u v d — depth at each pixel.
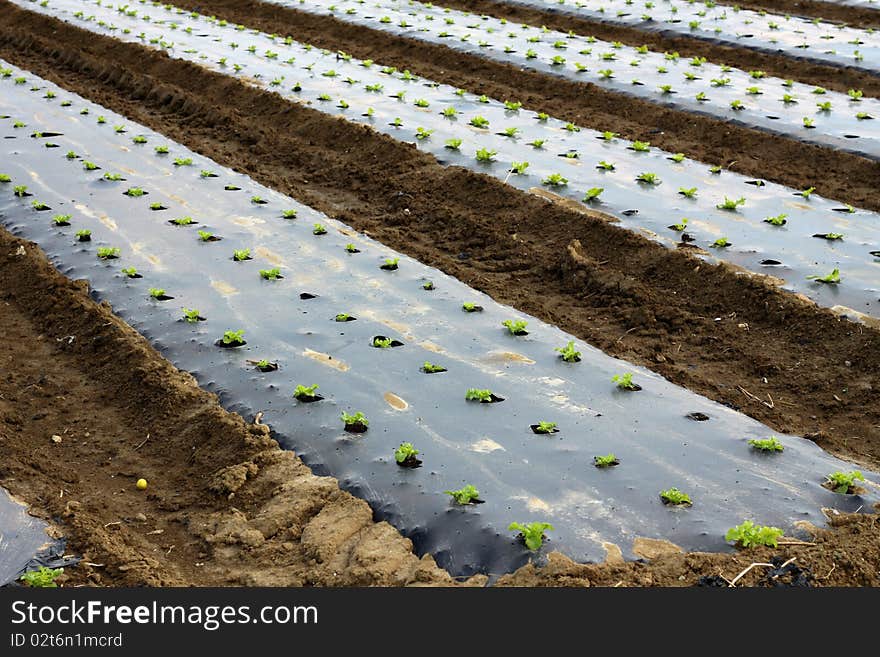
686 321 12.24
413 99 20.61
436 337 11.28
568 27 27.38
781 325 11.93
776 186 16.14
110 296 12.33
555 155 17.28
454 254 14.29
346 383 10.32
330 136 18.52
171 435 9.77
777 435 9.63
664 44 25.27
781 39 24.84
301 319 11.65
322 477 8.95
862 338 11.36
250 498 8.77
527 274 13.62
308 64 23.61
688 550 7.93
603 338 11.73
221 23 28.19
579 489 8.65
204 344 11.16
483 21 28.11
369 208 15.97
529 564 7.72
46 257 13.51
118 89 22.77
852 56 23.06
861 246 13.75
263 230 14.23
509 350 11.05
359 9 29.55
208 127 19.94
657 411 9.92
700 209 15.00
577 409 9.90
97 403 10.43
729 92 20.81
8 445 9.44
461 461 9.03
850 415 10.35
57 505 8.54
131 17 29.14
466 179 16.08
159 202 15.20
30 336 11.84
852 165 16.88
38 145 17.81
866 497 8.54
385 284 12.61
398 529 8.30
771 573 7.55
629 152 17.62
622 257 13.66
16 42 26.81
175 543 8.33
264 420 9.78
